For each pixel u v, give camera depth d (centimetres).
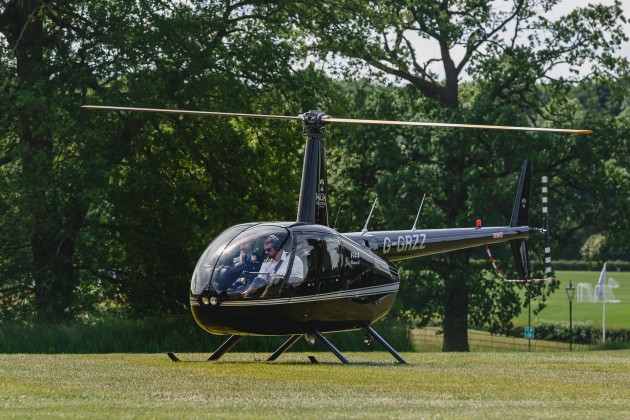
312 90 5897
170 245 5441
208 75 5266
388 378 1858
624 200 6919
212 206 5362
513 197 6650
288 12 5938
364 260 2386
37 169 4969
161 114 5269
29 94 4906
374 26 6197
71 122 5025
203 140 5372
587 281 16200
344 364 2264
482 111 6744
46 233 5238
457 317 6994
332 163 7406
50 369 2020
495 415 1301
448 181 6700
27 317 5088
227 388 1667
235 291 2180
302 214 2409
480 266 6938
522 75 7162
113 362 2264
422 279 6844
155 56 5281
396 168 7044
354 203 7081
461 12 7475
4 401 1479
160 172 5341
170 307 5509
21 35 5109
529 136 6719
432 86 7456
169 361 2325
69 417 1257
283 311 2203
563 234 7225
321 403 1462
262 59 5609
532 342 8688
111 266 5381
